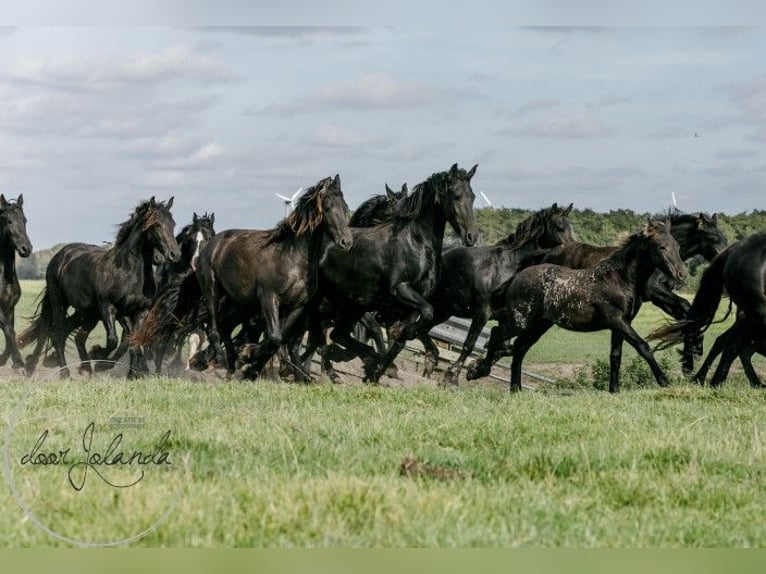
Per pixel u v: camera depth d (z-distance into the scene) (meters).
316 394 16.38
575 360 33.06
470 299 23.28
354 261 21.31
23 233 24.22
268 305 20.33
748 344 20.61
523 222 23.42
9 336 24.34
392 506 8.68
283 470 10.22
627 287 19.45
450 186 20.78
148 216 21.97
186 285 22.28
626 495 9.83
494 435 12.36
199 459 10.64
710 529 8.94
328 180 20.09
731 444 12.06
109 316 22.08
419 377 25.69
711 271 20.67
